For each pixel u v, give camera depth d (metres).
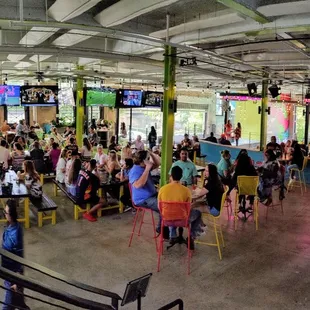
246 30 5.86
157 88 19.91
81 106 13.36
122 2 5.16
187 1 5.35
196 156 13.59
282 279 4.64
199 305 4.02
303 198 8.70
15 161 9.02
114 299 2.53
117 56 8.35
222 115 24.45
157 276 4.65
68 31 6.96
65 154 8.29
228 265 5.00
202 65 10.98
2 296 3.94
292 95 22.41
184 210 4.70
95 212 7.04
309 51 7.80
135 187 5.43
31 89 11.19
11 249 3.41
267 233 6.26
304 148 13.30
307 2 4.38
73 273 4.70
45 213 7.02
